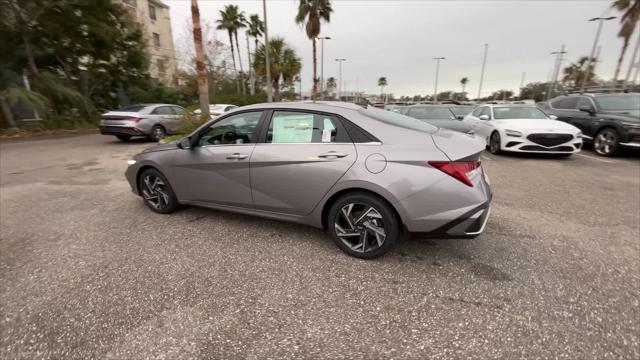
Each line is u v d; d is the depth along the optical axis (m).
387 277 2.58
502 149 7.80
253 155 3.11
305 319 2.12
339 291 2.41
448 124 7.92
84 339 1.96
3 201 4.64
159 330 2.03
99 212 4.11
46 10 13.57
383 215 2.66
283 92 41.88
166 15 32.47
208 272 2.67
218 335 1.99
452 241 3.16
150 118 10.91
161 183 3.92
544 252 2.95
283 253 2.97
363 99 3.78
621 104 8.08
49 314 2.18
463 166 2.47
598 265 2.73
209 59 28.62
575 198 4.54
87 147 10.17
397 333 1.99
